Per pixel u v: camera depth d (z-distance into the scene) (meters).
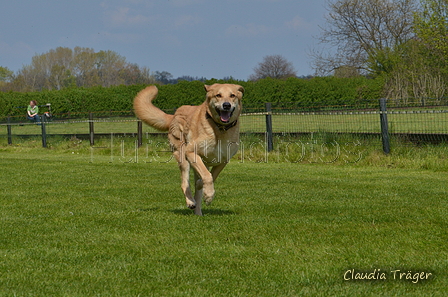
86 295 3.47
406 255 4.40
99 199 8.20
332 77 42.81
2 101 41.12
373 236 5.14
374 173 11.29
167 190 9.22
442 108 16.25
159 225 5.87
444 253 4.45
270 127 15.48
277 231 5.44
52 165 14.46
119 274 3.95
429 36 33.16
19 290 3.57
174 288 3.62
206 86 6.47
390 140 13.52
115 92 46.16
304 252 4.55
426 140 13.30
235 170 12.44
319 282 3.74
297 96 42.06
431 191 8.25
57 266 4.17
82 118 36.34
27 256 4.49
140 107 7.59
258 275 3.90
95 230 5.62
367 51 44.47
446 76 33.53
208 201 6.21
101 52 101.50
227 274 3.93
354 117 17.45
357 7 44.31
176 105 44.06
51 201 8.02
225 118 6.19
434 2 32.72
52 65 101.19
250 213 6.67
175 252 4.59
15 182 10.65
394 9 43.69
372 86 40.28
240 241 4.98
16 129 31.50
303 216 6.35
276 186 9.45
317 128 15.76
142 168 13.32
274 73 103.00
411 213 6.35
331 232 5.36
